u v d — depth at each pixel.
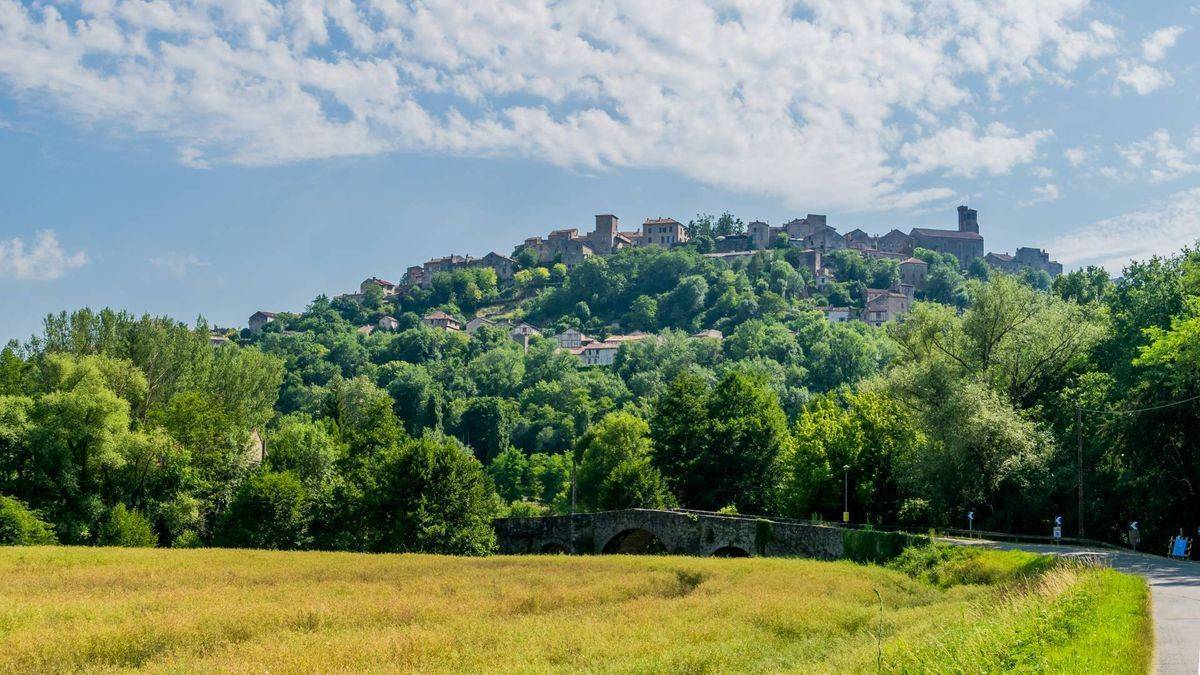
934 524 72.81
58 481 80.00
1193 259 64.31
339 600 40.56
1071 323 71.06
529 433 189.00
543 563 60.88
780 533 69.88
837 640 31.28
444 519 80.44
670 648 29.92
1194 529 54.88
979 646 21.45
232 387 114.94
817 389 195.50
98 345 102.12
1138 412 56.31
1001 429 63.81
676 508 94.69
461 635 31.58
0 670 27.50
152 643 30.78
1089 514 61.72
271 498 83.38
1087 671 17.45
